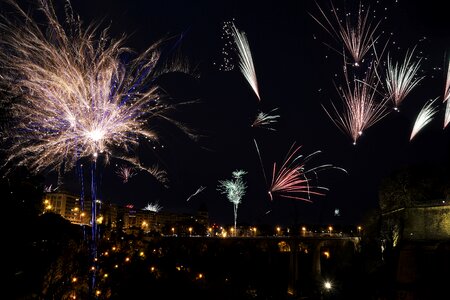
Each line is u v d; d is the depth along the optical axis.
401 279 47.72
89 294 23.59
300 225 120.06
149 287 30.09
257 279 65.62
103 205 103.38
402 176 58.03
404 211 55.44
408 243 52.19
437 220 51.34
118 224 120.06
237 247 78.25
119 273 29.28
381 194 61.84
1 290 17.89
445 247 44.56
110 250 30.75
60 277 21.22
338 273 71.62
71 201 102.56
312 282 73.75
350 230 118.69
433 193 54.06
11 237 19.34
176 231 149.38
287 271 82.44
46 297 19.91
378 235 63.66
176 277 34.28
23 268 19.50
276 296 54.62
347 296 57.19
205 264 63.56
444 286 41.38
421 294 42.59
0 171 19.30
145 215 164.50
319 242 81.94
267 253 83.25
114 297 26.75
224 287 40.97
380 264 57.91
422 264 46.22
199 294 34.59
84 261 24.19
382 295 48.28
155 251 45.00
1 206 19.23
